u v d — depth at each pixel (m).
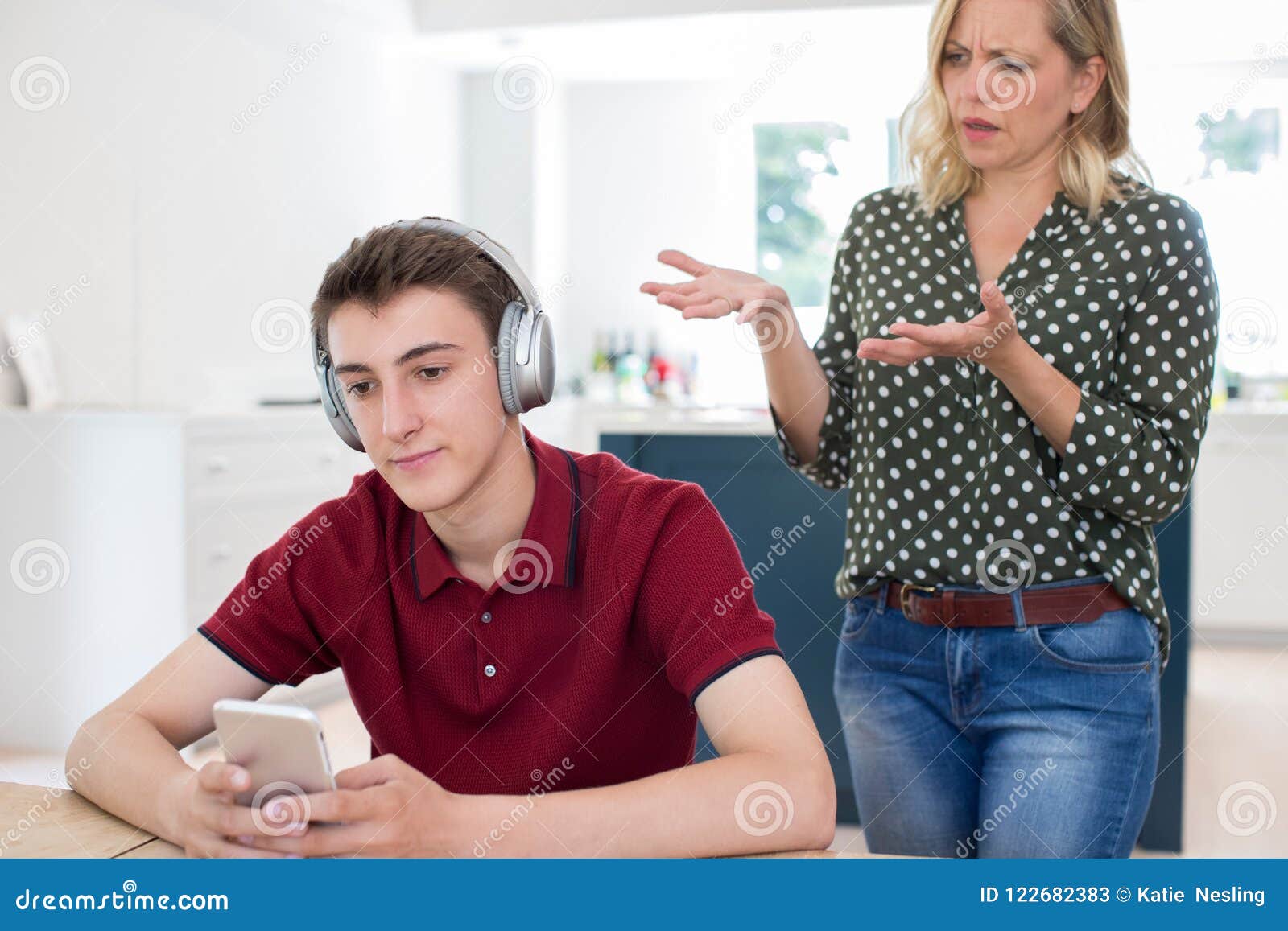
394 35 4.59
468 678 1.00
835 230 5.48
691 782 0.81
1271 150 4.88
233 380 3.96
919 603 1.29
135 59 3.51
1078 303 1.24
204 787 0.77
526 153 5.26
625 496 1.02
